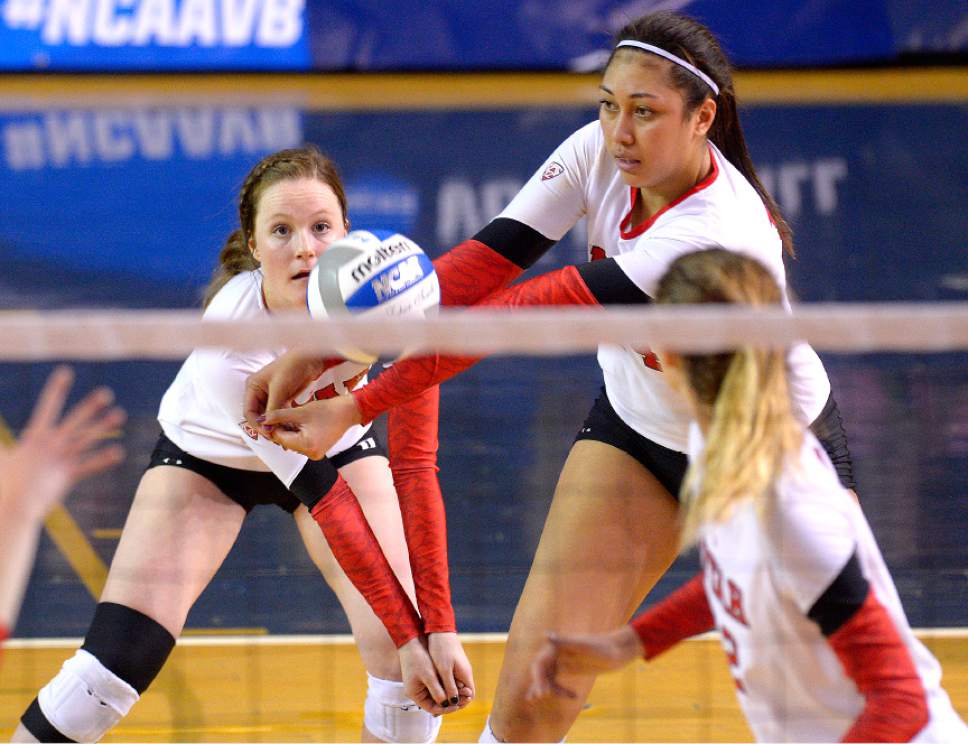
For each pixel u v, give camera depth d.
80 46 49.53
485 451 18.53
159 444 11.48
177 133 40.88
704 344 7.31
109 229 31.55
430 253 28.45
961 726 7.50
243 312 10.82
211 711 12.50
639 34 9.52
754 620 7.36
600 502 10.28
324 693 12.92
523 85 47.72
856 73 49.16
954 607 14.38
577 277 9.34
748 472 7.18
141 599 10.27
